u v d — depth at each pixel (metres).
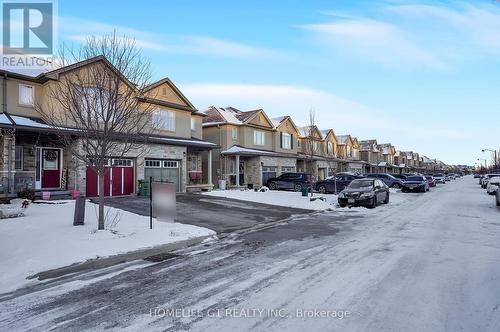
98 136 10.02
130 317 4.74
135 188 20.94
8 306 5.23
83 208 10.95
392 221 13.88
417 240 9.88
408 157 106.00
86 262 7.34
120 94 10.52
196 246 9.55
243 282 6.18
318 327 4.36
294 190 30.34
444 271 6.72
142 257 8.33
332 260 7.63
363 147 69.06
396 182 36.59
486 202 21.94
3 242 8.59
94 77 10.25
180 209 16.42
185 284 6.15
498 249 8.67
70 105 11.75
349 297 5.37
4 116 16.22
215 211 16.30
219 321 4.56
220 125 31.75
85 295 5.67
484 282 6.05
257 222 13.80
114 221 11.95
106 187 19.47
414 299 5.26
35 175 17.61
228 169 31.41
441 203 21.53
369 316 4.67
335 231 11.63
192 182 26.78
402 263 7.32
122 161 20.45
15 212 12.18
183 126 25.44
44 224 10.87
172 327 4.40
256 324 4.46
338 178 30.34
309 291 5.65
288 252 8.53
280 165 36.38
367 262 7.43
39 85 18.23
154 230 10.64
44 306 5.21
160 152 22.56
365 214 16.41
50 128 14.43
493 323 4.45
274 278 6.39
